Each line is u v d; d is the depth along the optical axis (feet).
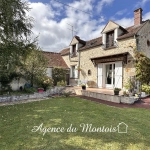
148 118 17.90
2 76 33.47
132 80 33.47
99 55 44.06
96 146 10.71
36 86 40.34
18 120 16.78
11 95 31.09
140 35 34.86
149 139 12.01
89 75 47.96
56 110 21.52
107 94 30.22
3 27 26.37
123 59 35.42
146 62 32.60
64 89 43.27
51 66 53.52
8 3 24.02
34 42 31.12
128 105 26.02
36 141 11.50
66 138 12.07
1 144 10.98
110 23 40.45
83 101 29.22
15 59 29.04
